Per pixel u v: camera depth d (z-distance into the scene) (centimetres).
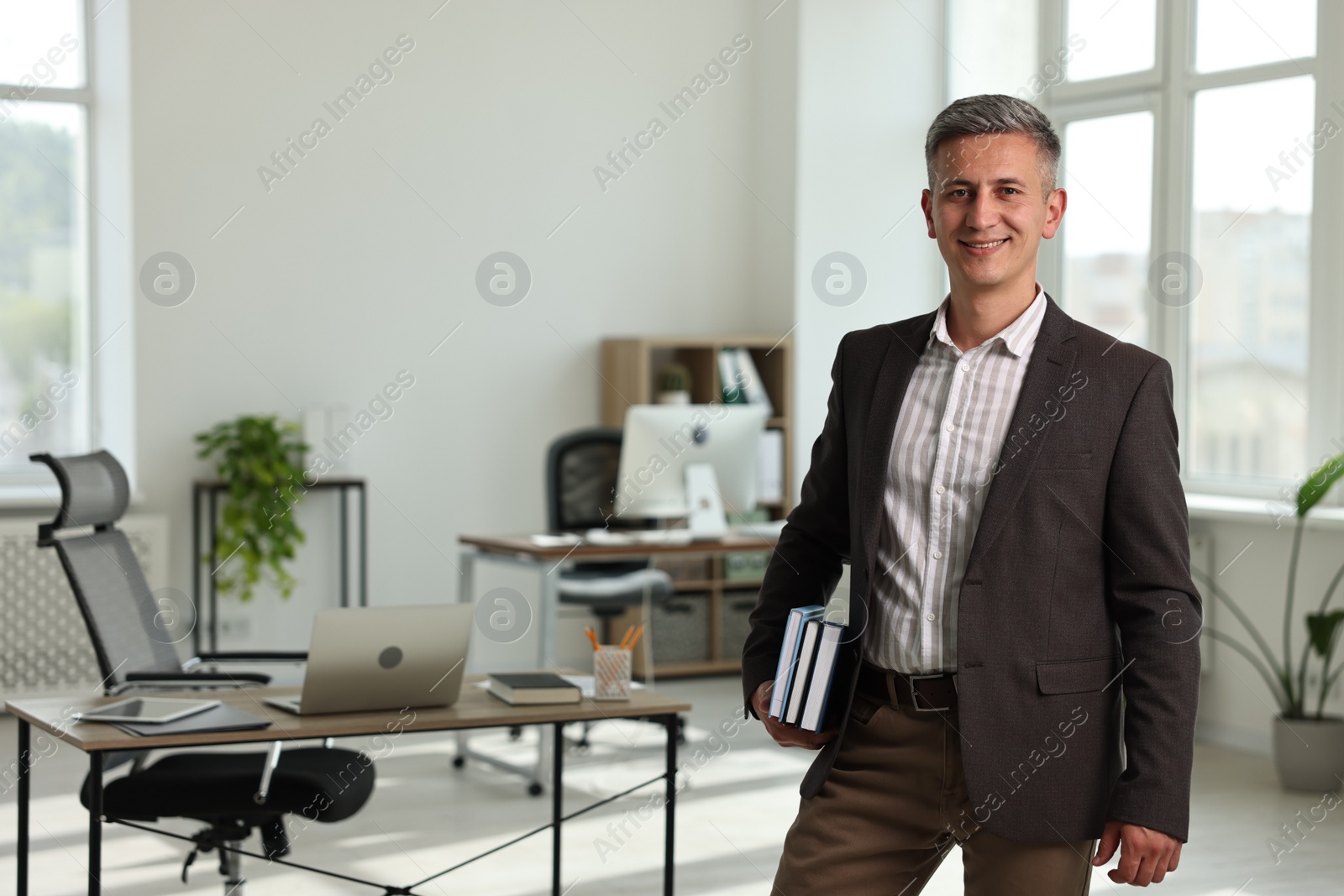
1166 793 165
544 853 411
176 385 625
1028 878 177
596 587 582
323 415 633
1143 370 176
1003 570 175
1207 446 595
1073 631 175
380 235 661
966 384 184
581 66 704
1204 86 588
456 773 507
